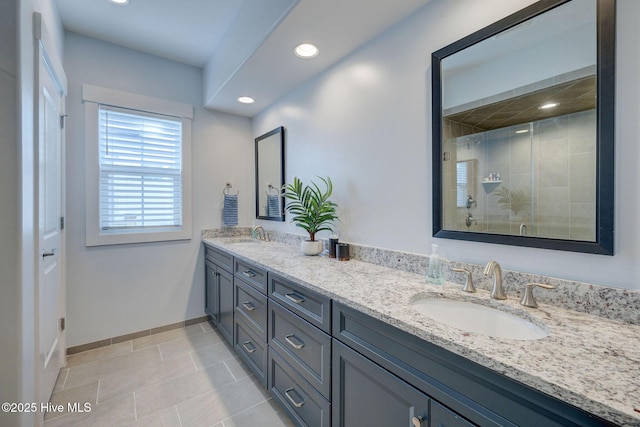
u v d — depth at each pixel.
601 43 0.88
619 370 0.61
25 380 1.18
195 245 2.83
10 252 1.13
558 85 0.97
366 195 1.75
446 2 1.32
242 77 2.18
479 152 1.19
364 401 1.02
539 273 1.04
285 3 1.47
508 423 0.63
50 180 1.71
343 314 1.11
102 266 2.36
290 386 1.46
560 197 0.97
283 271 1.51
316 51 1.82
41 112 1.45
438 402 0.77
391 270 1.53
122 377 1.92
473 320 1.10
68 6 1.92
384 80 1.62
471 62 1.21
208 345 2.38
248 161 3.14
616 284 0.88
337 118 1.96
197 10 1.99
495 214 1.14
